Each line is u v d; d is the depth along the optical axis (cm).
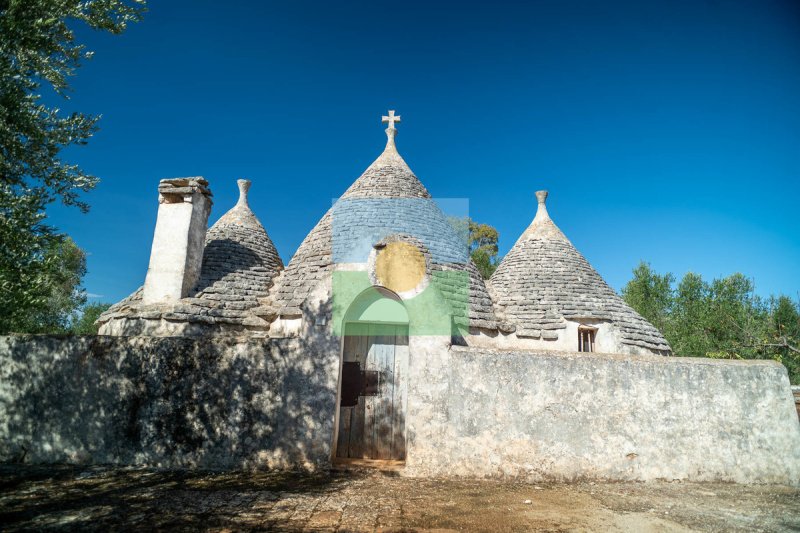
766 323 1944
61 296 2322
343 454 852
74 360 813
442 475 761
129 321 1041
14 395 805
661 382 798
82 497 609
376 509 593
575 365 800
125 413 793
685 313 2431
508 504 628
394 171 1352
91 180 711
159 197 1149
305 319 820
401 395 876
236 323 1066
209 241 1281
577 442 773
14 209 624
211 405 791
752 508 634
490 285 1364
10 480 677
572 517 582
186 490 652
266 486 683
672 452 775
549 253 1390
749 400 798
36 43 652
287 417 783
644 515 596
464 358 800
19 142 648
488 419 779
